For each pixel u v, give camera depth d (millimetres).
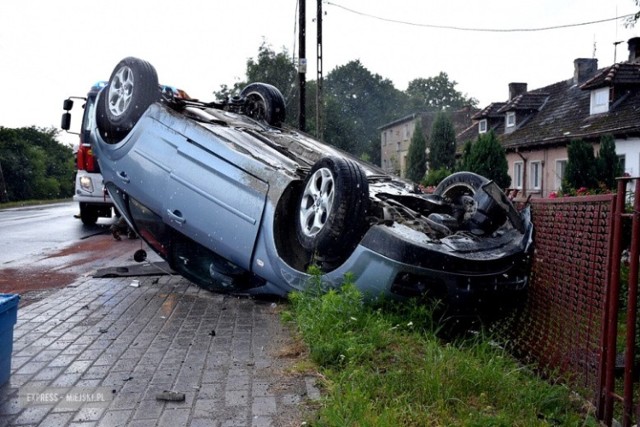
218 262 6527
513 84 34812
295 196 5695
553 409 3713
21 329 5047
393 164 51219
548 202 4961
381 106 68438
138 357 4285
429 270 4812
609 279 3598
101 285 7219
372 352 4156
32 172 44406
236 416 3250
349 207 4941
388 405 3352
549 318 4730
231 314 5711
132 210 7375
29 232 15117
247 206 5773
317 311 4715
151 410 3322
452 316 5023
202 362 4176
